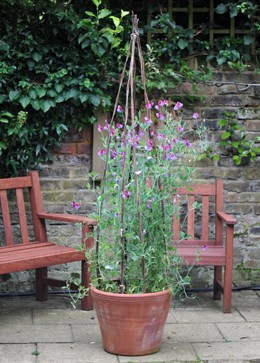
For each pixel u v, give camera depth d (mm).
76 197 6598
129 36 6512
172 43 6543
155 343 5031
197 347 5176
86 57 6398
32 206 6293
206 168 6688
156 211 5004
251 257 6723
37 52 6332
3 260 5531
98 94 6391
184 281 5160
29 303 6223
